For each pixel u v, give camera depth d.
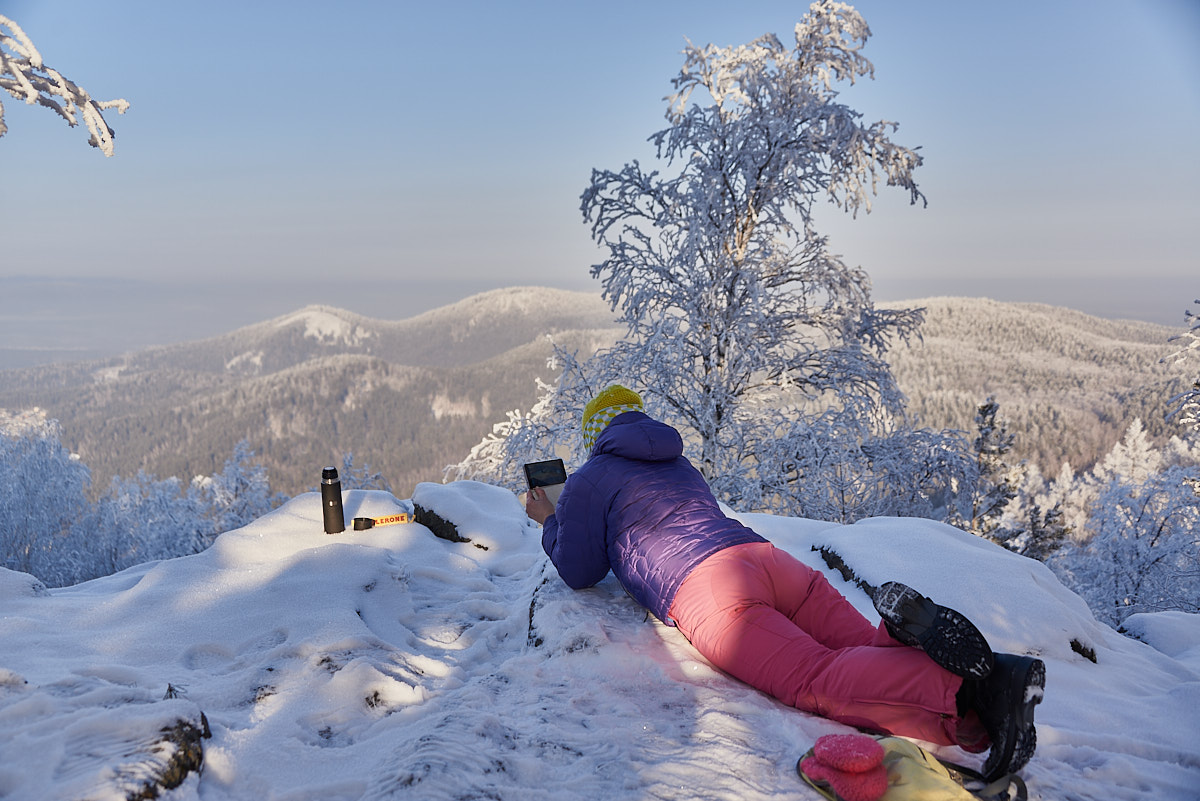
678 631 2.36
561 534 2.50
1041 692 1.47
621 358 10.93
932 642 1.55
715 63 10.77
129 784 1.33
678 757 1.61
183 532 26.23
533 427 10.85
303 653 2.44
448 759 1.47
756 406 10.80
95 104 2.40
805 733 1.70
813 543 3.66
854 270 10.77
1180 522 13.89
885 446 10.61
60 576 23.39
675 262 10.38
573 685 2.05
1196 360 12.34
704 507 2.32
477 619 3.20
